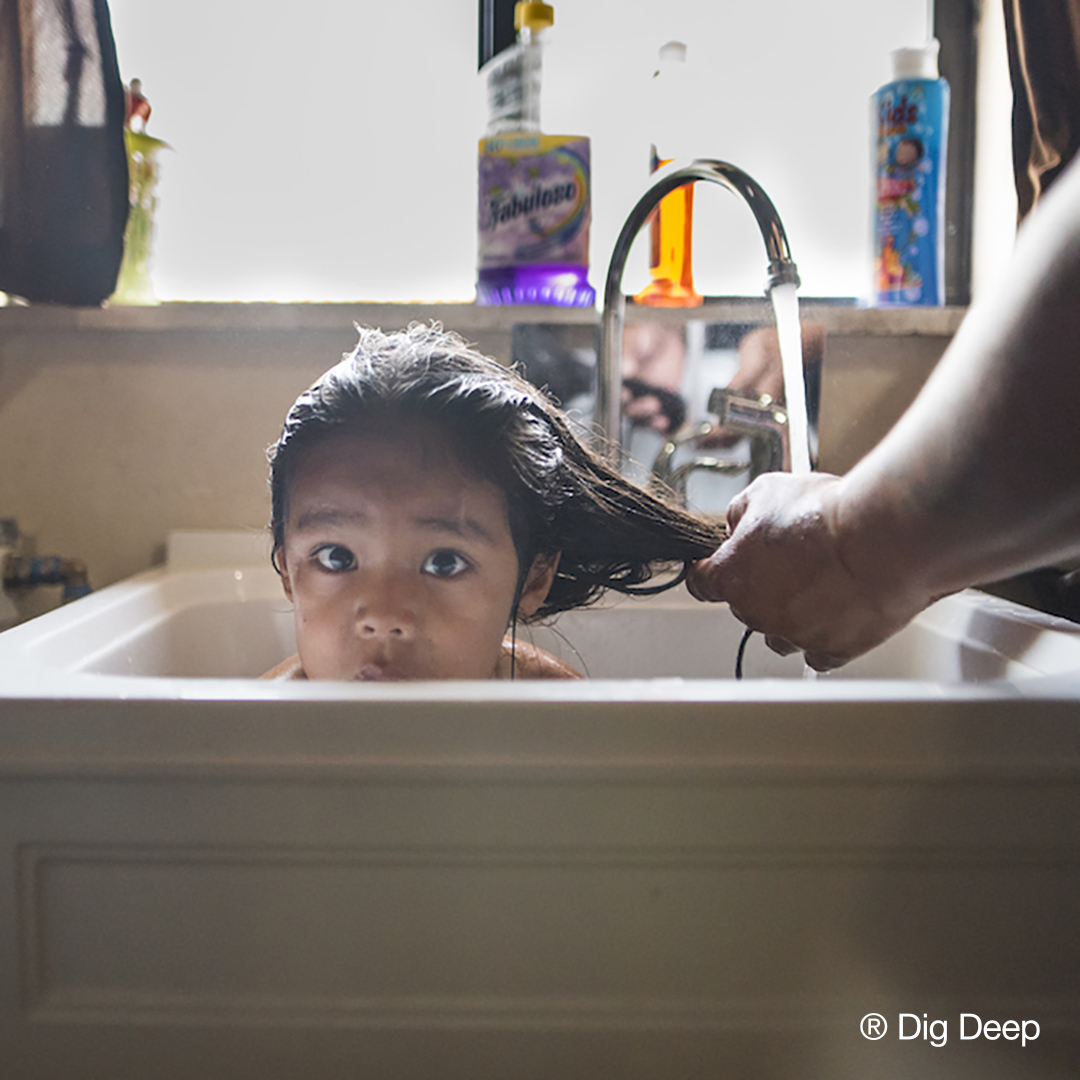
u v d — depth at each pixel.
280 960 0.45
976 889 0.45
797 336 0.73
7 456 1.12
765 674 0.98
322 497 0.62
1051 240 0.36
